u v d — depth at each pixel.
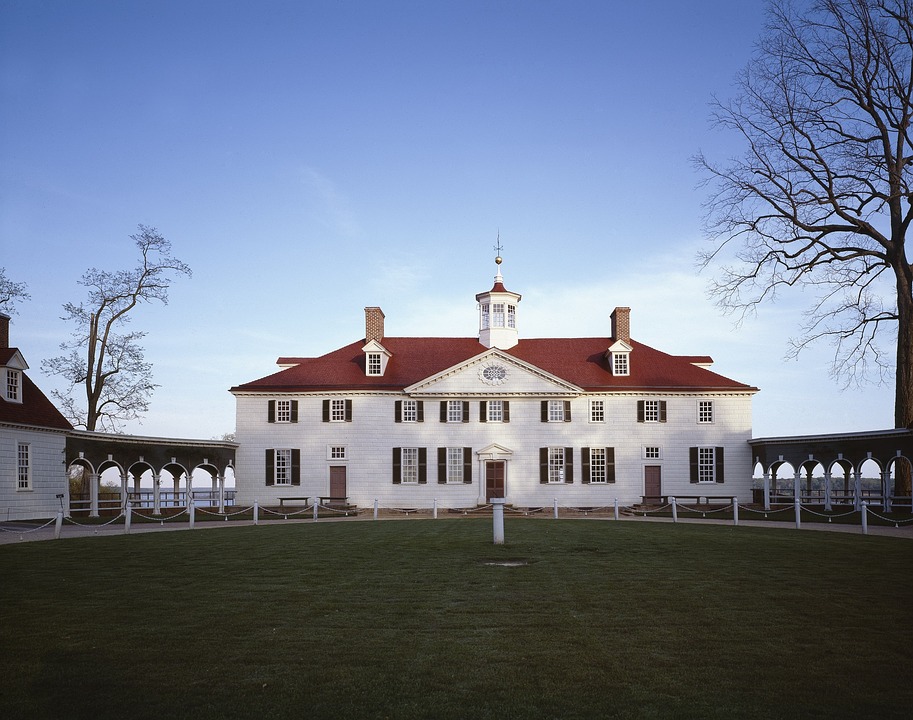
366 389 53.22
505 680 10.66
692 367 55.84
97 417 55.12
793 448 48.66
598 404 53.62
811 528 32.62
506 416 53.38
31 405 41.31
